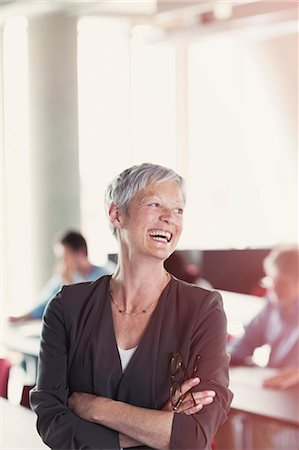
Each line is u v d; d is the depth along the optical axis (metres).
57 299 2.07
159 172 1.97
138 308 2.00
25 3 7.25
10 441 2.42
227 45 8.11
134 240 1.96
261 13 5.44
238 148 8.21
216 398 1.90
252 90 8.05
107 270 5.81
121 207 1.98
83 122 7.98
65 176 7.93
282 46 7.75
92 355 1.98
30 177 7.87
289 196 7.93
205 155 8.41
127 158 8.15
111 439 1.93
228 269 5.06
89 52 7.96
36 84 7.84
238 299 5.06
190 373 1.93
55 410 1.99
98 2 7.17
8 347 5.16
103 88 8.02
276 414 3.35
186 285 2.03
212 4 5.79
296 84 7.70
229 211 8.30
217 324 1.97
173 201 1.96
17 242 7.88
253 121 8.09
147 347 1.95
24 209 7.88
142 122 8.20
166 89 8.27
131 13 7.46
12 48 7.81
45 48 7.82
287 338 4.38
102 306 2.03
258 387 3.81
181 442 1.84
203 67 8.29
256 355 4.58
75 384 2.02
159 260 1.98
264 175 8.07
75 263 5.79
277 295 4.45
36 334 5.45
